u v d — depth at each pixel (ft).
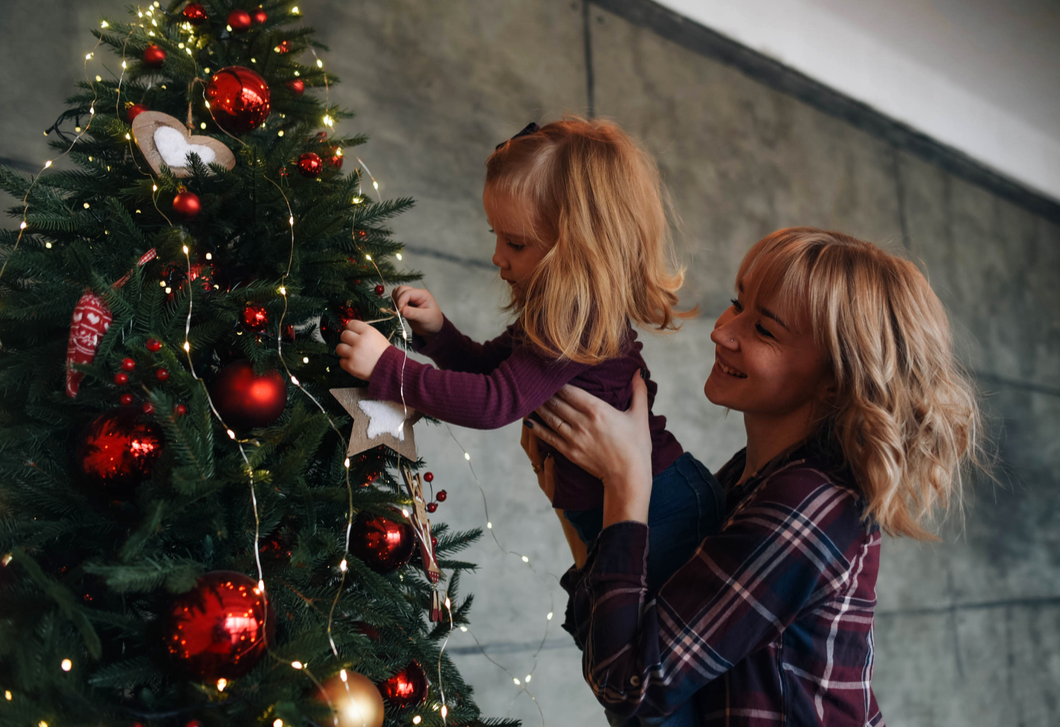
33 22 5.78
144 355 2.57
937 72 13.87
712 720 2.82
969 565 12.12
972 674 11.51
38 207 2.94
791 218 11.24
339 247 3.34
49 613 2.33
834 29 12.34
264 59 3.55
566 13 9.30
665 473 3.50
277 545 2.87
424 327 3.81
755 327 3.11
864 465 2.76
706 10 10.64
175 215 2.97
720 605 2.66
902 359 2.92
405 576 3.46
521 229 3.58
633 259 3.62
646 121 9.84
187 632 2.23
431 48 8.03
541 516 7.97
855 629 2.84
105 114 3.25
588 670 2.86
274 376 2.76
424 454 7.29
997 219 14.83
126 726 2.20
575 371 3.35
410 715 2.99
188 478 2.36
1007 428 13.48
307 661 2.43
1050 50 14.06
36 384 2.60
